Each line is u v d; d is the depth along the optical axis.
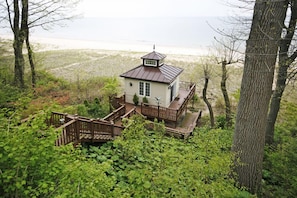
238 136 6.04
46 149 3.30
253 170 5.98
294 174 5.59
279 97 7.79
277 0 4.90
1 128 3.45
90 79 20.34
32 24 14.66
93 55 34.94
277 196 5.71
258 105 5.63
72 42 51.53
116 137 9.31
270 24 5.09
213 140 6.35
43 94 14.55
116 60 31.62
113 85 16.30
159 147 7.93
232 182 5.29
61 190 3.07
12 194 3.06
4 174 2.93
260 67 5.41
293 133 7.53
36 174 3.21
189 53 37.28
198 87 21.03
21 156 3.03
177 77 16.36
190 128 13.09
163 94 14.42
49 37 59.66
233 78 20.78
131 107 14.91
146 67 15.52
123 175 6.82
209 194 4.14
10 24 13.75
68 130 7.77
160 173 4.30
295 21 6.55
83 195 2.96
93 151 8.48
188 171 4.54
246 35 5.72
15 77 14.09
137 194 3.92
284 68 7.46
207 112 17.06
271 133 8.34
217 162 4.67
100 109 13.84
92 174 3.52
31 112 7.64
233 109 16.34
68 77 22.39
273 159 6.35
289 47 6.73
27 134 3.20
